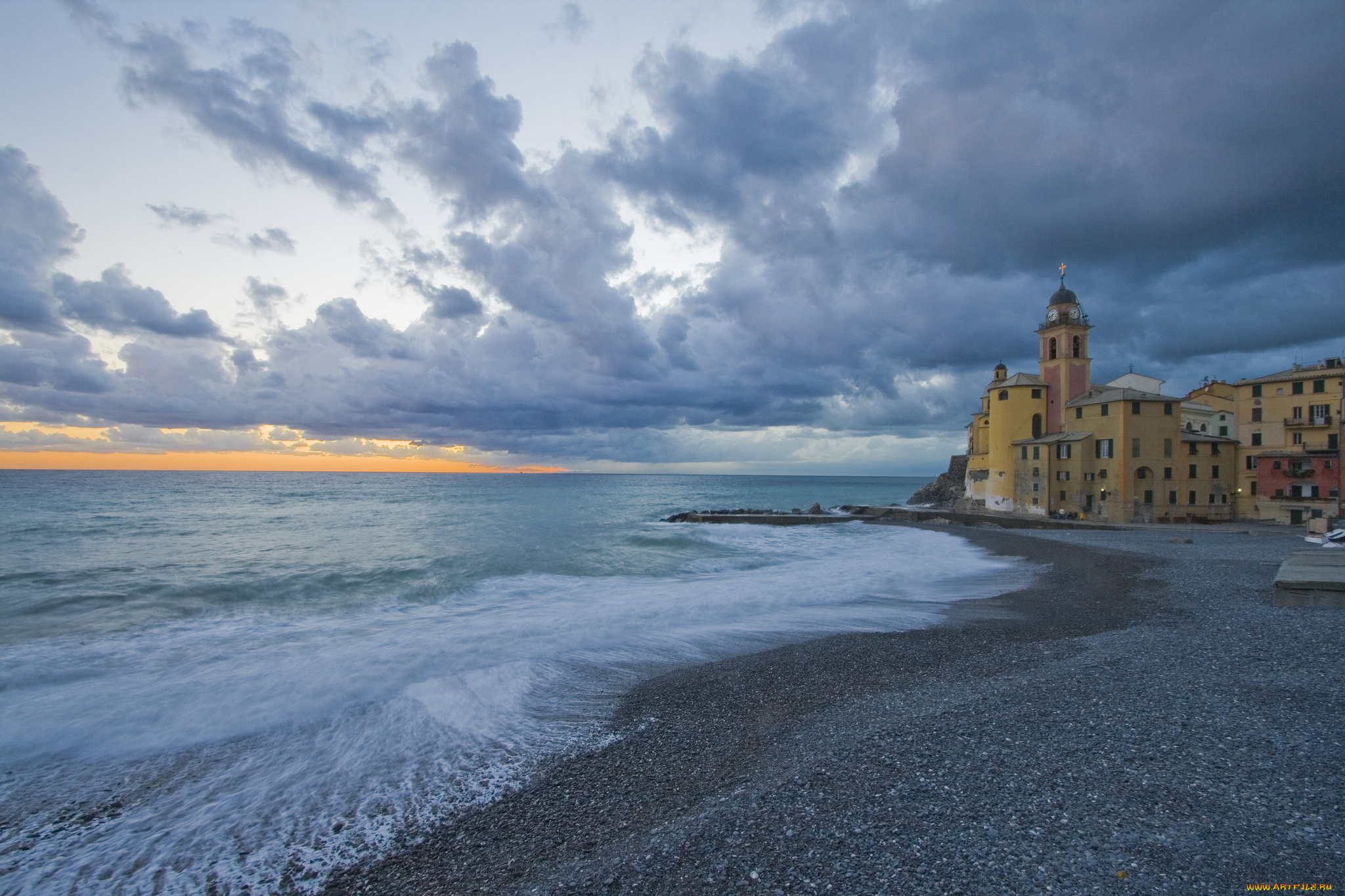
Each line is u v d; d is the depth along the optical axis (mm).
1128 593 22781
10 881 6953
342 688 13172
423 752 10172
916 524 60906
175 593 23359
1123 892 5727
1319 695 10977
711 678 13758
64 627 18734
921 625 18812
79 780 9352
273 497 102875
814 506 73875
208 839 7770
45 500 80062
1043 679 12531
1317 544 34438
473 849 7324
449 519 61625
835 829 7074
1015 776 8219
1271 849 6324
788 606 21766
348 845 7547
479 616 20031
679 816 7754
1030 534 46344
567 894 6195
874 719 10828
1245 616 17750
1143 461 50750
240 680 13602
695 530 55281
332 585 25625
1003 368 71000
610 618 19578
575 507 85000
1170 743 9078
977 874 6090
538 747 10289
